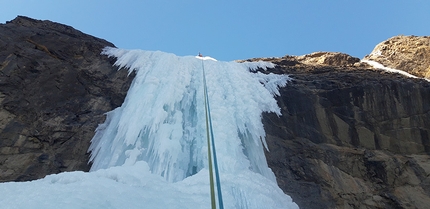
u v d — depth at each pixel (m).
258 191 7.48
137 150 8.48
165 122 9.55
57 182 5.93
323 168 8.98
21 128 9.02
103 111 10.44
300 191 8.39
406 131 9.91
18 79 9.94
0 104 9.16
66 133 9.39
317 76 12.29
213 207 4.31
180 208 5.78
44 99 9.93
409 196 8.40
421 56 14.17
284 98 11.15
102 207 5.01
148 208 5.44
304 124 10.27
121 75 11.84
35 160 8.60
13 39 11.34
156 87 10.82
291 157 9.30
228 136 9.34
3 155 8.41
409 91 10.62
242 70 12.91
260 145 9.50
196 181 7.26
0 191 5.28
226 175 7.63
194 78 12.15
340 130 10.03
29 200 4.88
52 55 11.43
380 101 10.45
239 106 10.64
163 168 8.03
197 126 9.78
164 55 12.61
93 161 8.95
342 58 15.06
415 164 9.14
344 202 8.31
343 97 10.65
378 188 8.66
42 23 13.78
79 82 10.98
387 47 15.57
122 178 6.27
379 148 9.63
